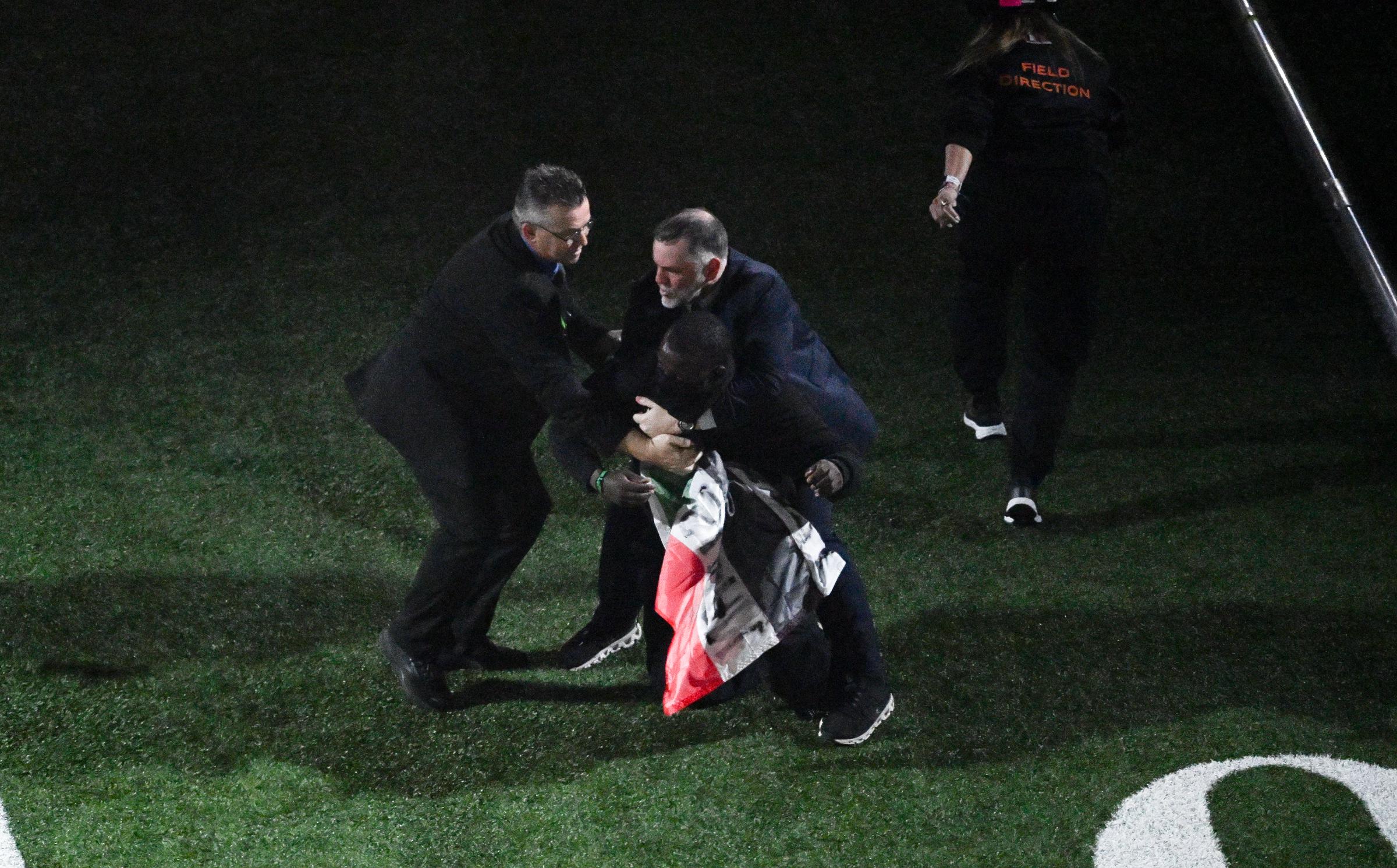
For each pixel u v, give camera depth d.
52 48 28.36
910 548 17.80
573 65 28.80
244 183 25.44
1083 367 21.95
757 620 12.56
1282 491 18.94
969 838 13.20
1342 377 21.75
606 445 12.70
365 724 14.51
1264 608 16.61
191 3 29.77
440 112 27.44
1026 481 18.12
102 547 17.09
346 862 12.73
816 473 12.89
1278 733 14.61
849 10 30.64
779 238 24.89
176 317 22.00
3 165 25.41
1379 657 15.74
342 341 21.66
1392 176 27.11
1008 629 16.28
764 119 27.81
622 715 14.74
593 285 23.33
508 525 14.09
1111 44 30.31
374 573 17.00
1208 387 21.45
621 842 13.05
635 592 14.95
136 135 26.42
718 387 12.19
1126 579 17.17
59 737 14.09
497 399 13.58
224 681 15.04
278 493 18.34
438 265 23.67
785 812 13.45
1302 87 29.00
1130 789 13.85
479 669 15.25
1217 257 25.06
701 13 30.33
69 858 12.62
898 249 24.78
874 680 14.20
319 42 29.02
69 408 19.78
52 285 22.58
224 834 12.99
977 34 17.23
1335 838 13.27
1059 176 16.88
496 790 13.68
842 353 22.00
